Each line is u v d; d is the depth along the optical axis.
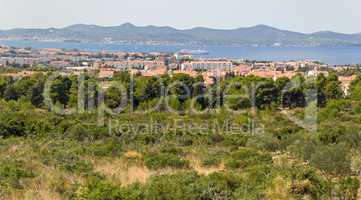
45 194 11.66
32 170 15.05
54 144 24.45
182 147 27.23
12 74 75.19
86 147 23.14
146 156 20.08
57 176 13.72
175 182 12.02
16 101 54.34
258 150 26.77
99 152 21.66
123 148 24.14
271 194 11.42
